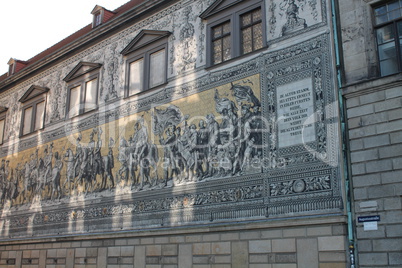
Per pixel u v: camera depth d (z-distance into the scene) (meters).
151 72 25.34
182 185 21.86
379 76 17.11
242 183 19.61
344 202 16.56
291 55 19.56
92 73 28.84
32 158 31.72
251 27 21.56
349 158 16.97
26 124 33.50
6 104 36.28
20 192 31.88
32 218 30.08
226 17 22.45
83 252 25.48
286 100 19.20
